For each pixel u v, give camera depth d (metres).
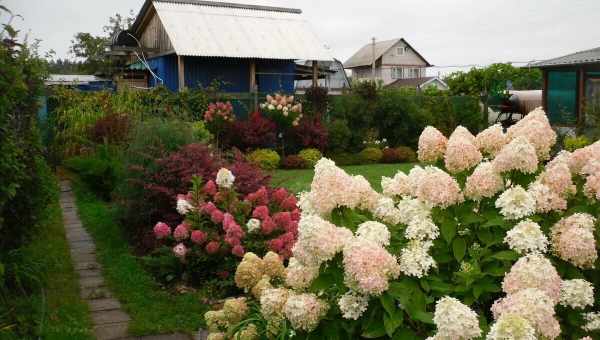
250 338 3.28
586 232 2.64
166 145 8.44
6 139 4.23
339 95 20.77
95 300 5.74
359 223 2.92
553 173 3.02
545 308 2.15
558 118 21.23
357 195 2.87
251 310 3.58
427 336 2.53
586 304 2.58
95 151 12.27
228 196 6.47
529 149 2.88
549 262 2.40
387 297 2.41
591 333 2.61
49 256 6.74
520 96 28.08
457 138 3.16
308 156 17.48
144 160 8.12
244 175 7.42
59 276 6.37
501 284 2.66
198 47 20.58
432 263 2.56
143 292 5.91
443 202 2.78
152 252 6.70
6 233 5.30
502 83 28.91
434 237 2.74
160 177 7.58
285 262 5.88
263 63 23.47
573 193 3.13
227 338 3.50
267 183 7.62
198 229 6.26
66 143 13.56
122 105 15.09
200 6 23.19
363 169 16.80
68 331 4.70
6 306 4.50
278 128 18.00
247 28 22.58
